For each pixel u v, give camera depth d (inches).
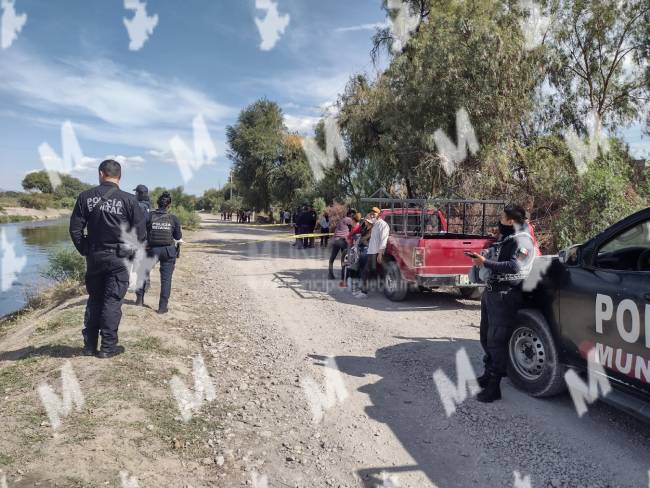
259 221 2010.3
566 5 544.4
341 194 845.8
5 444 112.5
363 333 243.6
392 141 584.7
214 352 206.4
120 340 196.9
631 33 549.6
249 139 1472.7
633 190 446.9
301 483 112.8
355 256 353.1
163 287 257.9
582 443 131.3
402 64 574.9
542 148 530.6
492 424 142.6
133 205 169.6
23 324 303.4
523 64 495.2
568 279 146.9
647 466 119.6
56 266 422.0
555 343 152.5
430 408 153.6
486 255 160.2
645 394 121.9
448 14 515.2
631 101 592.7
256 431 137.7
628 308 124.9
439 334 242.1
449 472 118.0
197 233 1227.9
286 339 231.9
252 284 397.1
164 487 106.1
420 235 338.6
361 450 128.1
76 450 112.2
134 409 138.9
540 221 474.6
